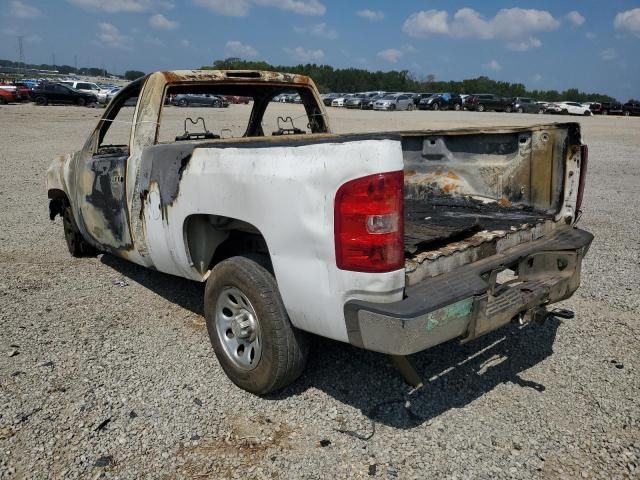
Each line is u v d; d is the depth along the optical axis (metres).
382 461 2.83
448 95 47.22
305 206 2.76
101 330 4.26
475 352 3.99
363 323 2.66
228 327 3.48
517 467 2.80
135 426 3.08
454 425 3.13
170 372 3.65
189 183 3.46
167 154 3.68
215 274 3.42
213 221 3.51
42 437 2.97
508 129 4.27
